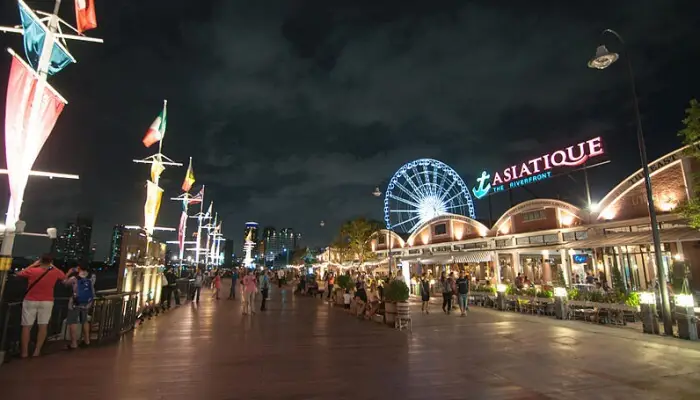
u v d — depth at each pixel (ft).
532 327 48.08
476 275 118.52
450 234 128.77
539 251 93.81
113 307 37.22
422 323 51.60
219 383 23.95
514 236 101.96
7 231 27.22
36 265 30.22
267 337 39.60
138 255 49.19
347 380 24.95
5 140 26.99
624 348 35.50
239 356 31.01
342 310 66.64
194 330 42.96
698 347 35.24
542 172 96.68
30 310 29.12
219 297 93.20
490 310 68.18
